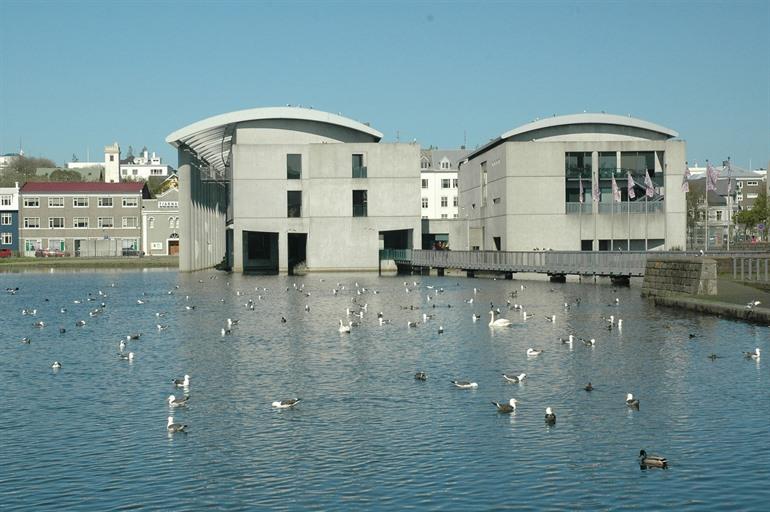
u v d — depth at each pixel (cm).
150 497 2348
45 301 8138
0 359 4484
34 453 2734
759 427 2933
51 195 17875
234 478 2484
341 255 12406
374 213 12375
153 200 18312
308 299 7881
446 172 19975
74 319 6481
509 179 12031
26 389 3688
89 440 2873
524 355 4400
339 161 12312
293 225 12344
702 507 2231
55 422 3111
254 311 6806
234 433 2936
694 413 3133
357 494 2344
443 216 19988
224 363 4278
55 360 4438
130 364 4291
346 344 4869
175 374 3997
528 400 3353
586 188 12225
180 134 11688
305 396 3478
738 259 9581
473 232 14425
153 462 2634
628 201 11050
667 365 4066
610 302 7194
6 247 17975
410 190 12406
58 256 17738
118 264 15050
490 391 3528
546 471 2505
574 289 8781
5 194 17988
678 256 8388
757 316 5462
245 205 12244
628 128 12356
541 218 12044
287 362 4281
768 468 2509
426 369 4034
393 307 7031
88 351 4744
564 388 3569
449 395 3462
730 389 3519
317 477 2483
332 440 2836
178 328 5753
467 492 2345
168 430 2969
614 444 2755
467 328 5541
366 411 3212
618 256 9031
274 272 12769
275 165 12256
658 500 2278
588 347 4628
